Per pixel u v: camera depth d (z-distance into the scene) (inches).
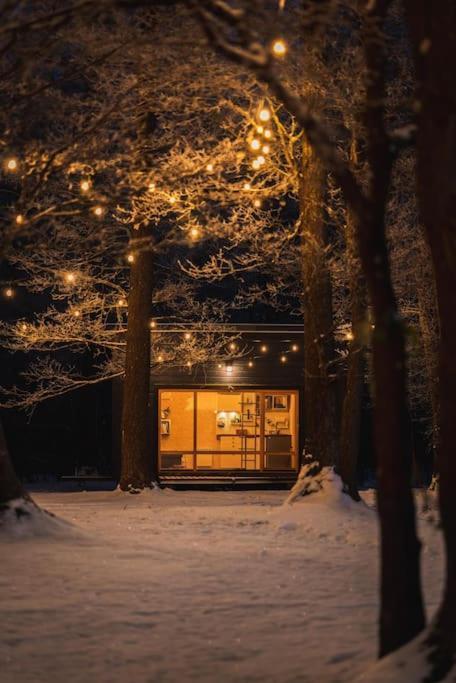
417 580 271.9
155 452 1148.5
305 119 261.7
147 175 451.5
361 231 268.1
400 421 267.7
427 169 262.5
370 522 659.4
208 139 585.6
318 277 770.8
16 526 547.5
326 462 761.0
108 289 1288.1
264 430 1178.6
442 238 260.1
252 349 1162.0
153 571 460.8
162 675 298.7
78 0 351.3
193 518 659.4
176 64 448.8
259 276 1477.6
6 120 418.6
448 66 259.6
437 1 260.8
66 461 1381.6
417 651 260.2
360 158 727.7
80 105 545.3
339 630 350.9
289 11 351.3
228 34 292.7
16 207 406.0
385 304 266.1
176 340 1125.7
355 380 772.0
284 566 483.5
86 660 314.0
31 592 410.6
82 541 540.1
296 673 297.9
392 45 600.1
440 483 262.1
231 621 366.0
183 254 1293.1
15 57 440.1
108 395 1433.3
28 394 1066.1
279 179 800.3
